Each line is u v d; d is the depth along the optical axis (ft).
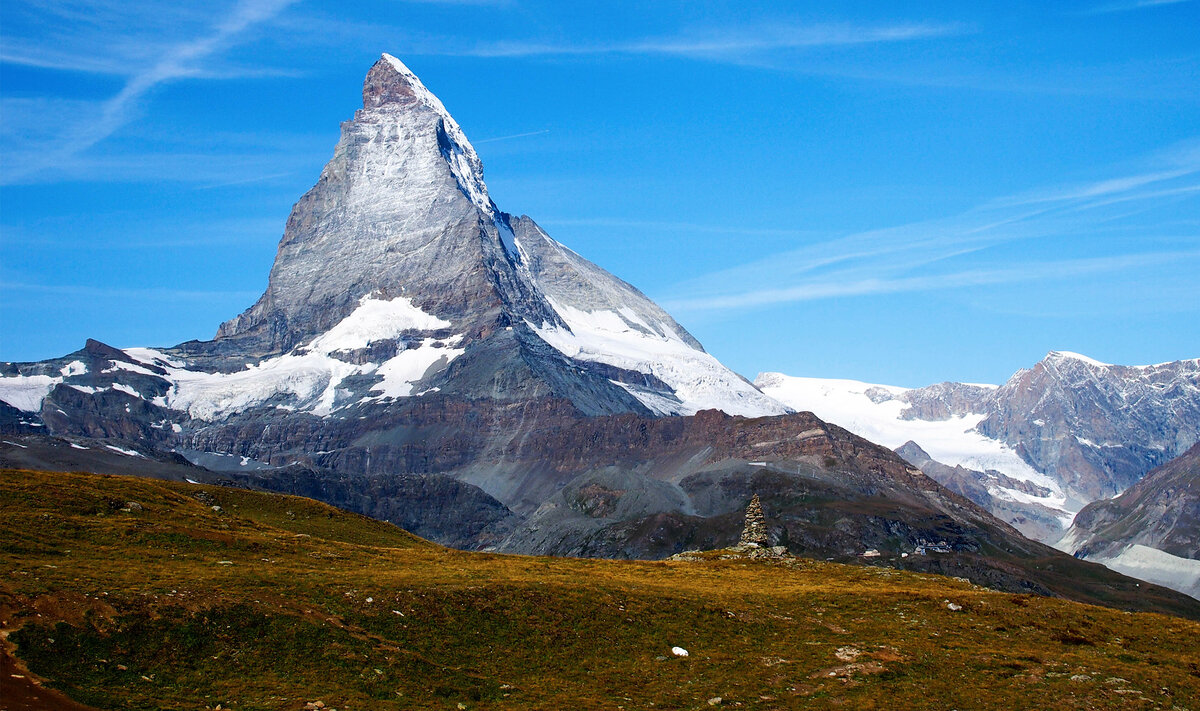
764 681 327.67
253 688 283.79
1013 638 377.71
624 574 444.96
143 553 367.25
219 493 501.97
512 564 444.14
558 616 355.15
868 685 325.83
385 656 309.42
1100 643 378.94
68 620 289.53
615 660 338.13
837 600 408.87
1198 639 390.01
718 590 415.85
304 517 498.69
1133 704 319.47
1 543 350.64
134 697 270.67
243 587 330.54
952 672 339.77
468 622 341.41
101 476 462.60
